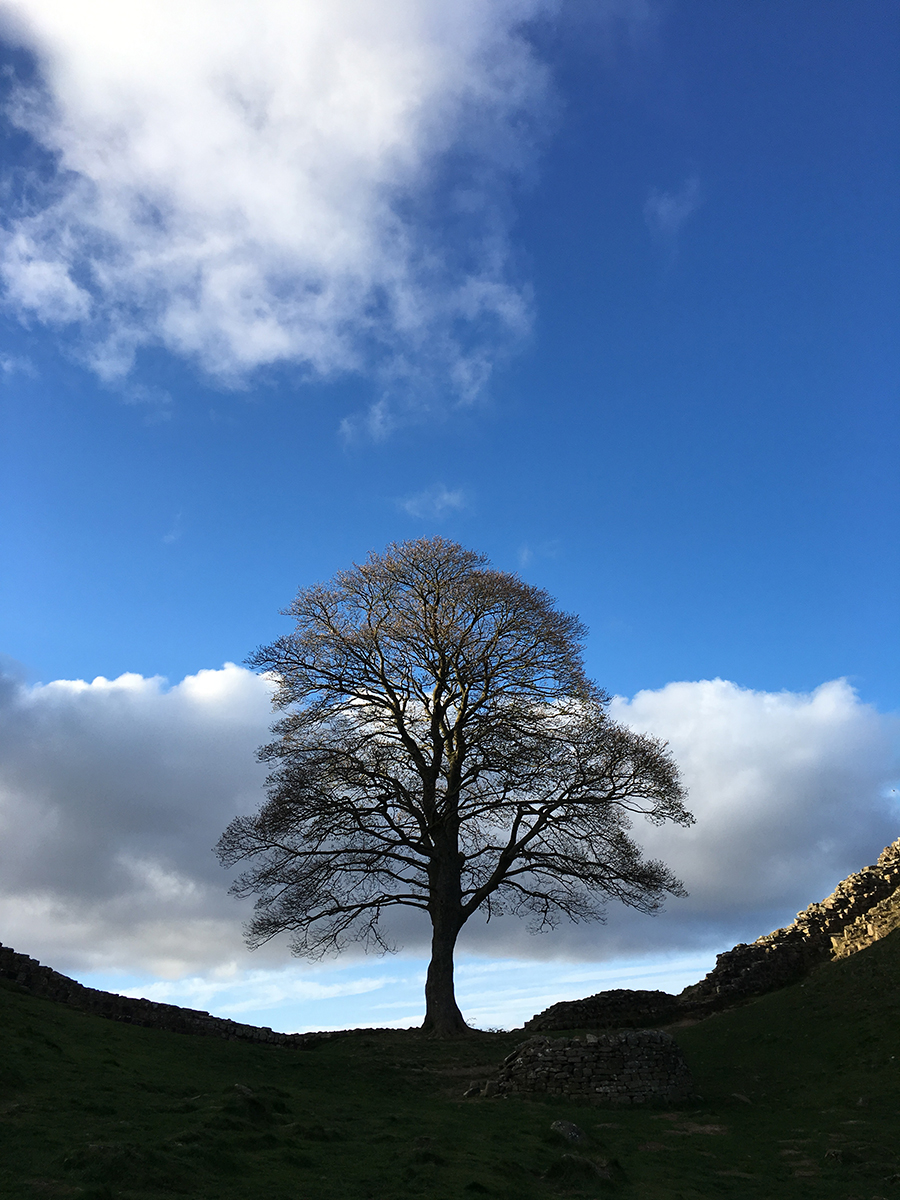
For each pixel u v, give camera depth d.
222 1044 22.75
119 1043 19.12
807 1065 21.66
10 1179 9.82
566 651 31.00
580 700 30.94
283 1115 14.81
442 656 30.91
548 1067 20.22
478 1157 13.44
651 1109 19.11
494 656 31.05
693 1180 13.64
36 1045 16.59
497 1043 26.14
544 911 30.14
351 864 28.84
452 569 32.78
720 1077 21.84
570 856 29.38
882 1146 15.30
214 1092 16.02
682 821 29.44
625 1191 12.77
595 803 29.03
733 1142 16.28
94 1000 23.03
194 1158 11.16
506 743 28.75
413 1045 25.78
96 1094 14.20
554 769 28.66
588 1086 19.73
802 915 33.09
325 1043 27.09
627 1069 19.95
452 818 30.38
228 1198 10.09
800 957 30.97
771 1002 27.62
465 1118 16.92
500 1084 20.38
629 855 29.23
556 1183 12.86
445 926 29.19
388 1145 13.69
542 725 29.69
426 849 30.22
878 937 28.31
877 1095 18.53
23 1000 20.41
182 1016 24.91
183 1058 19.53
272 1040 26.55
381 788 29.66
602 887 29.31
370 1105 17.84
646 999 30.09
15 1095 13.41
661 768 29.31
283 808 28.48
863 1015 23.55
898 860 32.91
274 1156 12.09
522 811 29.69
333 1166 12.15
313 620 32.03
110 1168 10.17
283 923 28.48
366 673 31.33
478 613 31.44
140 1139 11.81
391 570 32.41
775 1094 20.03
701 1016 28.95
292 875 28.75
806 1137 16.31
